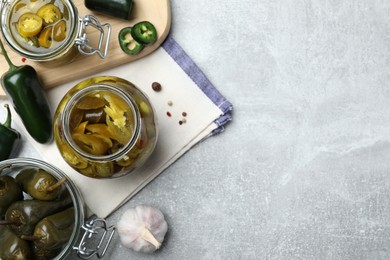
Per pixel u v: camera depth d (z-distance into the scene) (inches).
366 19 30.4
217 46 30.2
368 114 30.2
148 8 28.9
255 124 30.2
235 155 30.2
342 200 30.3
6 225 27.7
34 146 29.5
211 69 30.2
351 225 30.3
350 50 30.3
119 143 26.4
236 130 30.2
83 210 28.6
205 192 30.2
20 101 28.1
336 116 30.3
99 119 26.3
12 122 29.8
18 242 27.5
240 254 30.3
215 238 30.3
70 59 28.9
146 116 26.9
